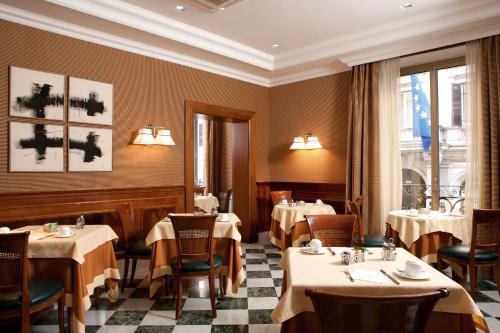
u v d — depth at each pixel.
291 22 4.80
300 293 1.87
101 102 4.61
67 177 4.32
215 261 3.44
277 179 7.02
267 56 6.14
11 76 3.86
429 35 4.66
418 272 2.00
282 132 6.96
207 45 5.25
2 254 2.40
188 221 3.13
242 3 4.24
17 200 3.90
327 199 6.27
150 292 3.64
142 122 5.06
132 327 3.04
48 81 4.14
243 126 6.80
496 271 3.62
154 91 5.21
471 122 4.59
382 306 1.37
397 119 5.33
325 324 1.43
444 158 5.25
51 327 3.08
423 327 1.42
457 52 4.98
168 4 4.24
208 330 2.97
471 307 1.82
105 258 3.48
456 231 4.12
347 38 5.26
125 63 4.89
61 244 2.85
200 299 3.67
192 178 5.67
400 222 4.25
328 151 6.29
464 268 4.00
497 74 4.32
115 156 4.77
